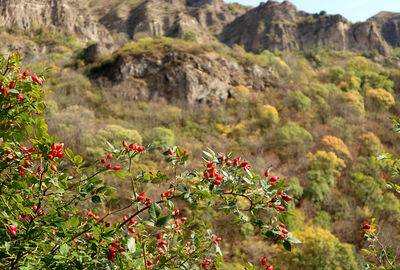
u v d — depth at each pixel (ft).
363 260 36.63
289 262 35.24
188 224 8.12
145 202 6.49
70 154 6.40
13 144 7.01
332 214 52.44
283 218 6.01
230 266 33.91
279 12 258.98
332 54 212.64
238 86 96.43
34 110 6.92
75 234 6.74
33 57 129.39
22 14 179.73
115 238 6.90
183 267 7.25
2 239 6.16
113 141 51.62
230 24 291.38
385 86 115.65
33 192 7.03
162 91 90.79
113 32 261.44
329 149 67.51
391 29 286.05
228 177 6.58
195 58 96.99
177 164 6.62
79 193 6.35
